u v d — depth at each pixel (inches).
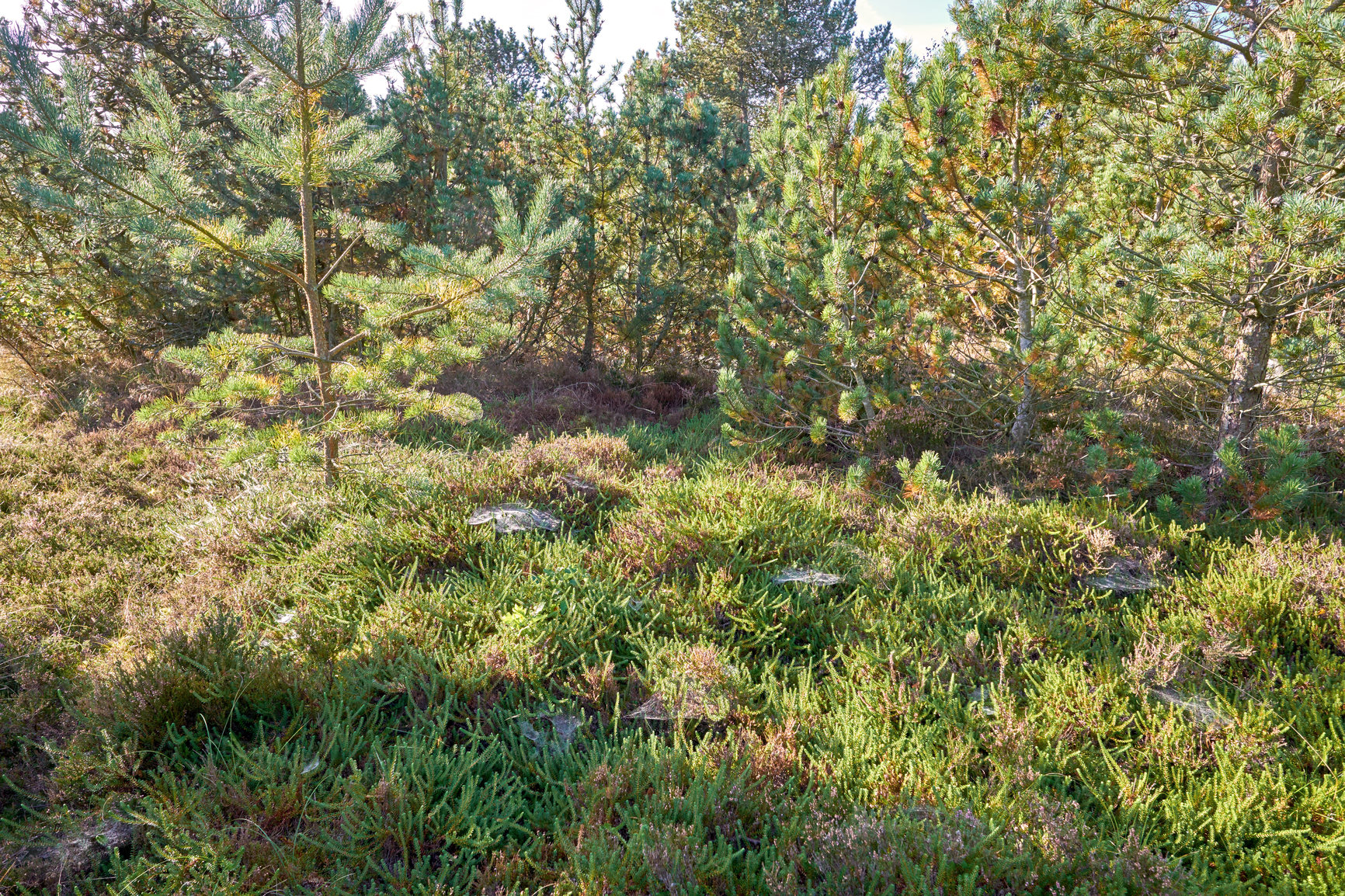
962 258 279.7
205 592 188.4
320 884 104.7
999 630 176.4
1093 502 229.8
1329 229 184.4
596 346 490.6
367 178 233.3
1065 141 274.5
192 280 388.2
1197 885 98.1
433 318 242.2
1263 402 251.6
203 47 511.2
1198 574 198.5
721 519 218.5
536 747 137.2
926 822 108.1
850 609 182.9
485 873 104.4
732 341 326.3
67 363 402.6
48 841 108.3
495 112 462.9
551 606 173.9
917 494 243.3
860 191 280.4
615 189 436.1
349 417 237.9
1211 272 203.2
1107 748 136.3
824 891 101.5
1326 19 173.2
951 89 260.5
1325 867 104.4
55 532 221.0
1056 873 100.7
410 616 170.4
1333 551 188.1
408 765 122.7
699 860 102.4
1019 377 264.1
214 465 281.9
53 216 339.9
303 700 142.9
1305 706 138.6
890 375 300.4
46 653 160.9
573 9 411.5
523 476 258.8
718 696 145.2
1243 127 194.1
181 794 114.3
